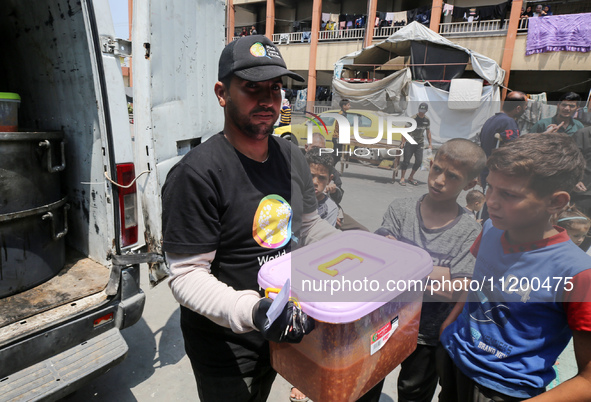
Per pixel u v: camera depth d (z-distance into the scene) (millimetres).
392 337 892
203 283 1001
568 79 13539
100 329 1777
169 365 2240
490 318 948
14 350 1485
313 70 17641
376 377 890
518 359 941
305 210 974
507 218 742
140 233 2305
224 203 1101
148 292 3010
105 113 1821
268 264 946
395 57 12820
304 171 912
